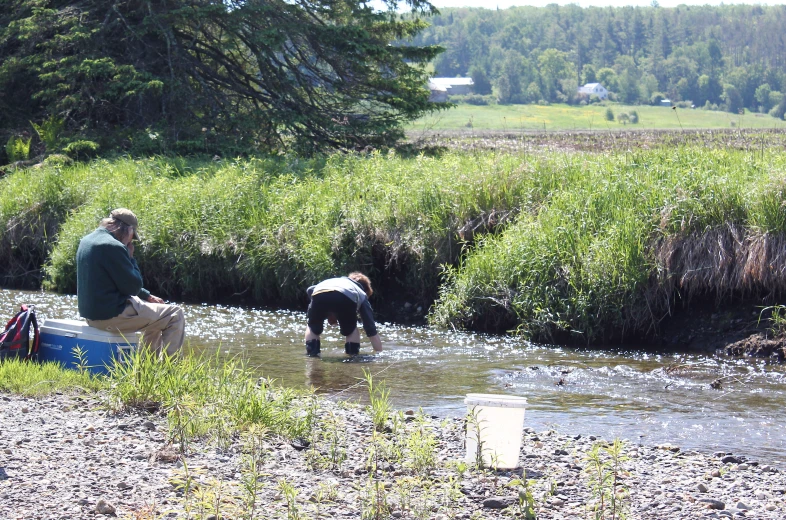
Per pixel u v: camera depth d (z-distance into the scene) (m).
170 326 8.52
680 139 24.91
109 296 8.13
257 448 6.00
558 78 132.12
